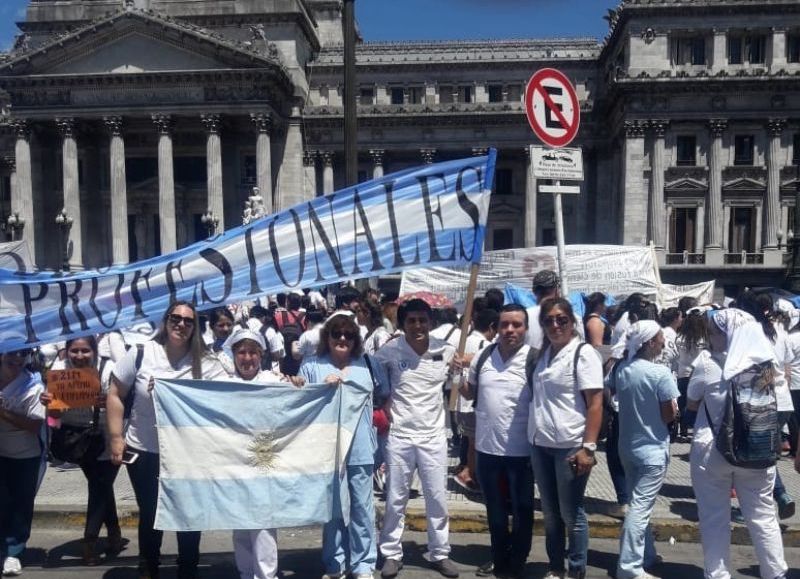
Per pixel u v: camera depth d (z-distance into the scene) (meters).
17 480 8.61
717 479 7.65
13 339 8.57
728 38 54.94
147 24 58.22
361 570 8.02
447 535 8.54
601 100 62.59
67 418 8.94
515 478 8.26
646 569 8.68
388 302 15.77
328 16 76.31
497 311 11.37
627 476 8.33
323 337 8.32
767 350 7.45
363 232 8.90
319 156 66.38
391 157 68.31
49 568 8.81
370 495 8.12
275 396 7.72
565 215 66.81
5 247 11.05
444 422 8.62
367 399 8.00
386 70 67.38
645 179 56.19
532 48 67.06
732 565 8.83
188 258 8.82
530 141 64.00
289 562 9.00
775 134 54.47
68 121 59.94
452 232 8.89
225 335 12.98
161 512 7.55
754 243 55.56
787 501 9.81
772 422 7.36
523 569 8.61
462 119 64.25
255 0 63.84
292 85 62.91
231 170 64.81
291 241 8.86
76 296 8.71
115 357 12.23
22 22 67.62
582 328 12.07
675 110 55.19
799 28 53.88
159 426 7.58
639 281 18.22
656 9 54.84
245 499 7.63
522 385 8.20
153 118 59.28
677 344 14.20
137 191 65.81
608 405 10.19
